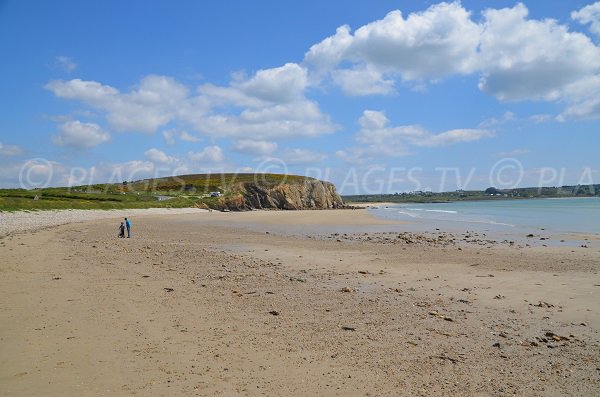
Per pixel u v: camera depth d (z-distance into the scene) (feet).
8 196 294.05
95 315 37.76
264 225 180.55
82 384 24.11
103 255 76.79
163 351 29.60
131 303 42.29
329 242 107.86
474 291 49.93
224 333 33.86
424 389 24.57
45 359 27.61
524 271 63.41
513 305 43.50
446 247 96.17
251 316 38.75
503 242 105.60
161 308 40.75
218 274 60.03
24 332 32.78
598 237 113.39
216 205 390.63
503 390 24.58
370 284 54.13
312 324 36.63
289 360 28.53
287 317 38.70
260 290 49.83
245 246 98.02
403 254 83.66
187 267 65.87
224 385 24.54
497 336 33.99
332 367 27.50
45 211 218.38
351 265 69.77
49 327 34.14
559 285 52.90
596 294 47.78
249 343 31.68
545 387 25.00
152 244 99.66
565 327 36.45
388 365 27.96
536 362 28.71
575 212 252.21
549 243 101.76
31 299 42.93
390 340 32.81
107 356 28.37
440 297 47.03
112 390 23.48
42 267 61.67
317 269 65.57
